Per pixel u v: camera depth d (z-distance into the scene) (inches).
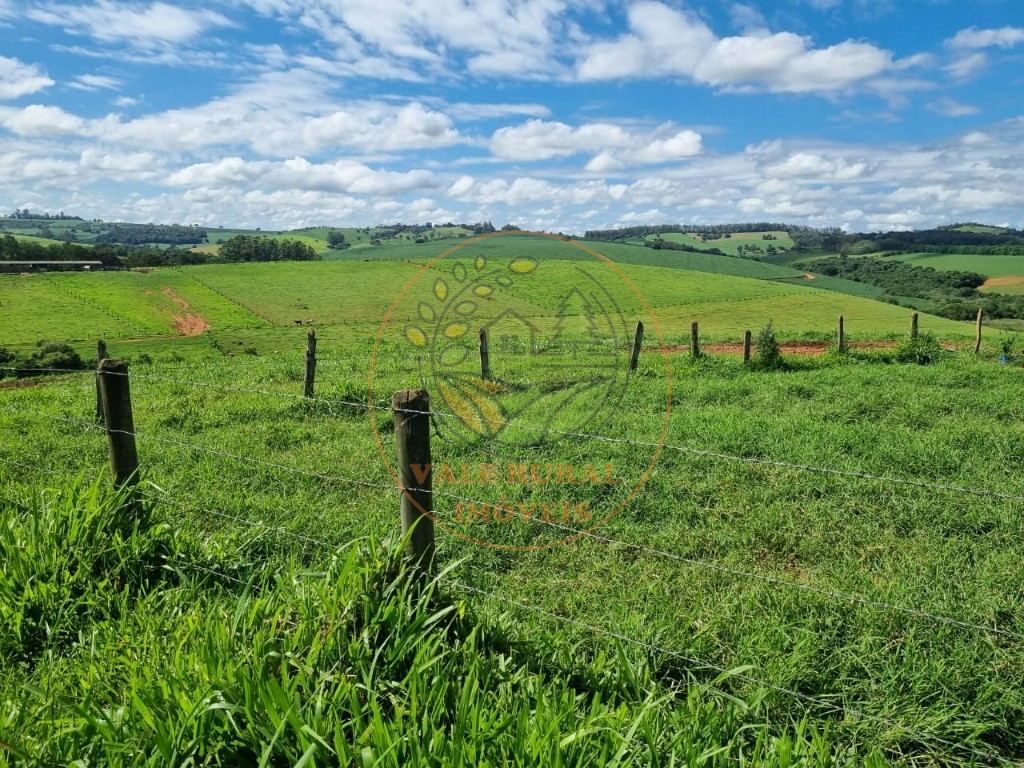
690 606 159.3
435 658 106.0
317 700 95.3
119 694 107.0
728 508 221.8
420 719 97.8
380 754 86.9
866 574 173.5
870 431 306.7
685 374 530.0
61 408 423.2
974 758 112.0
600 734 96.3
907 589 161.8
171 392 455.2
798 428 319.0
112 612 138.3
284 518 207.6
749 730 112.8
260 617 119.1
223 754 90.7
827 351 666.2
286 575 136.7
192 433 339.3
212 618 122.5
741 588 167.0
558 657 125.7
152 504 166.2
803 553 190.9
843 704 125.0
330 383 484.1
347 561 123.7
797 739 100.3
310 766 84.4
